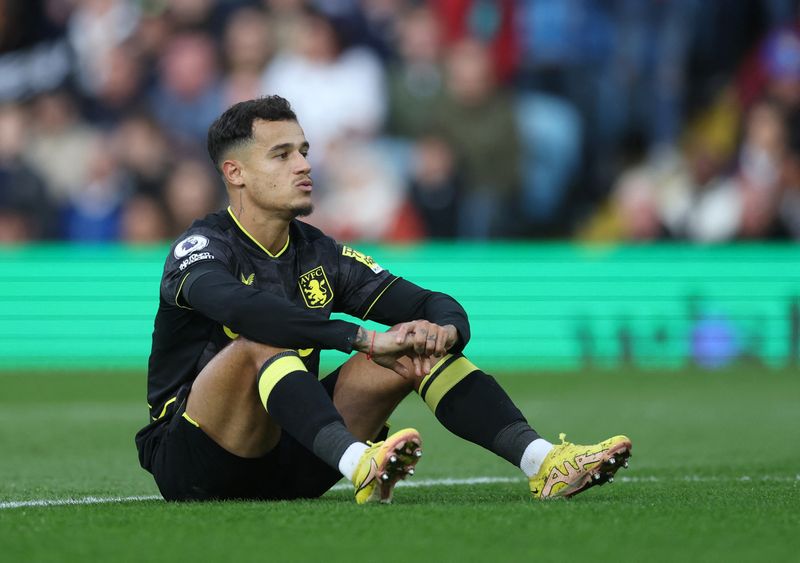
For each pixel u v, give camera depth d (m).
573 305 50.91
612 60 52.59
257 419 11.52
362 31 51.75
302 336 11.12
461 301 51.28
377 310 12.79
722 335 50.28
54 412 31.98
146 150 52.16
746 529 9.86
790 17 52.81
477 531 9.66
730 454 22.06
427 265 51.25
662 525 10.00
